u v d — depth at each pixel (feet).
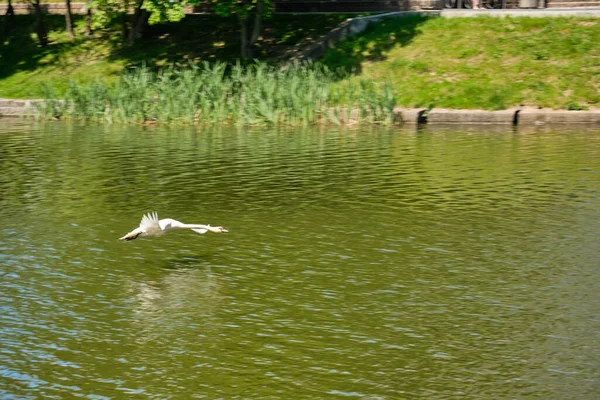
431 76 105.91
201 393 32.63
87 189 66.49
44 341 37.68
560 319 39.40
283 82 101.19
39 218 58.13
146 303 42.22
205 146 84.58
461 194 62.49
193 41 128.06
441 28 114.11
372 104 97.71
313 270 46.73
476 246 50.39
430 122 98.48
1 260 49.06
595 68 102.01
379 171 70.54
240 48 123.75
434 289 43.50
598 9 112.16
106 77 121.80
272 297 42.78
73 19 142.92
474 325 38.83
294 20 129.18
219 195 63.57
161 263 48.65
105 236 53.83
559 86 100.37
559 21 110.63
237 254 49.88
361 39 116.06
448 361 35.19
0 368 34.94
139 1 124.67
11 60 132.05
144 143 87.51
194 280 45.60
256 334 38.17
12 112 115.03
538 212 57.31
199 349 36.65
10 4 143.74
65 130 98.89
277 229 54.65
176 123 102.12
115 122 105.81
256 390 32.83
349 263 47.78
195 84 102.68
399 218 56.59
